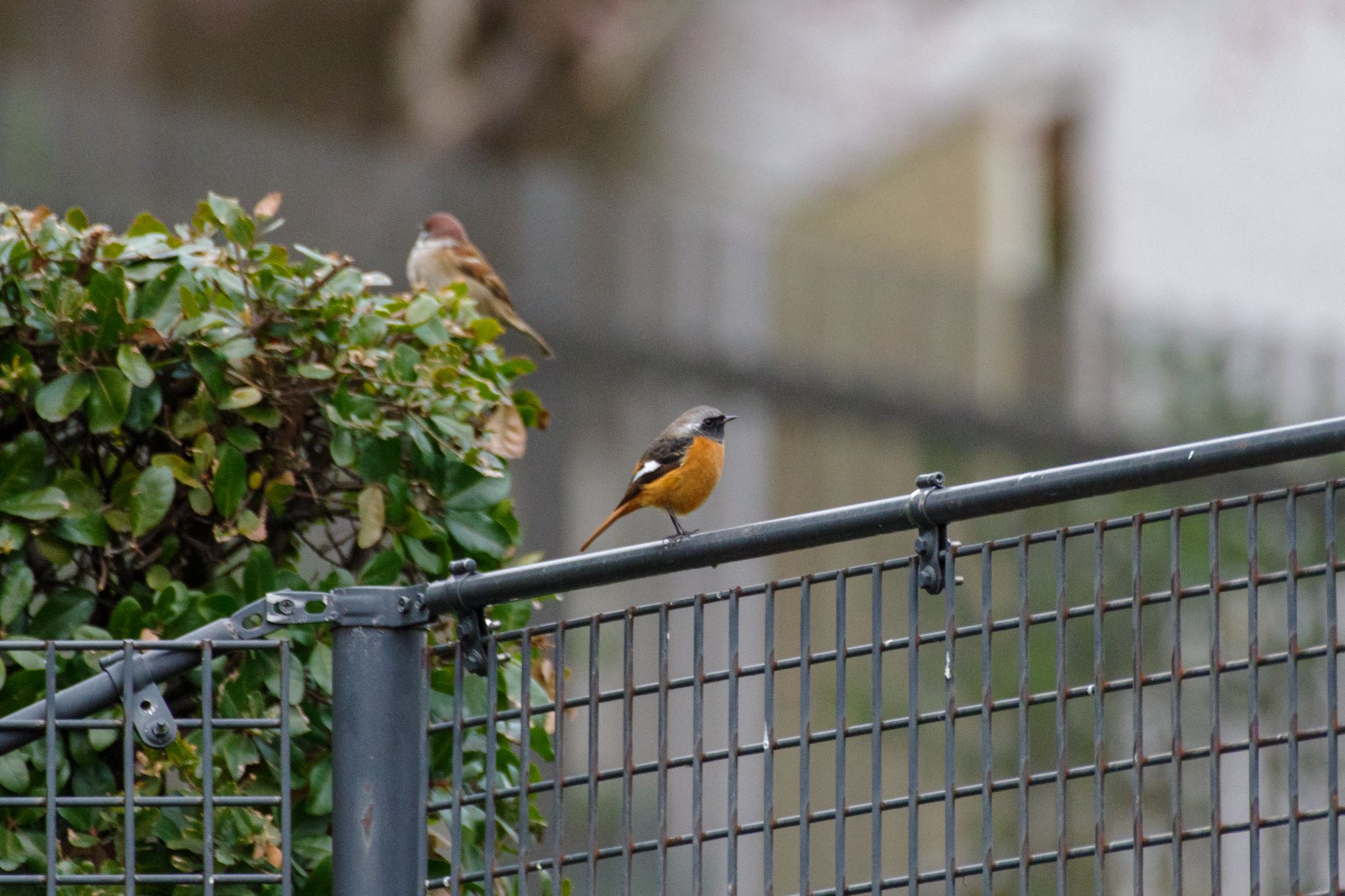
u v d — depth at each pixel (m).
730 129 34.28
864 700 17.70
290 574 5.20
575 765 16.53
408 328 5.48
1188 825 14.95
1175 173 29.80
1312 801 13.48
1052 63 31.22
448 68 34.94
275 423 5.38
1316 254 28.34
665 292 21.94
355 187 21.38
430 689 4.95
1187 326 23.09
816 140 33.22
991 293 23.27
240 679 4.96
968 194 31.28
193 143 20.50
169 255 5.45
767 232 23.55
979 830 16.09
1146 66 30.34
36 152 19.61
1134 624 4.03
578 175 35.47
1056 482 4.09
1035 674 16.48
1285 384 22.94
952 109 31.72
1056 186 31.39
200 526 5.53
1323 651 3.89
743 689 18.84
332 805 4.87
